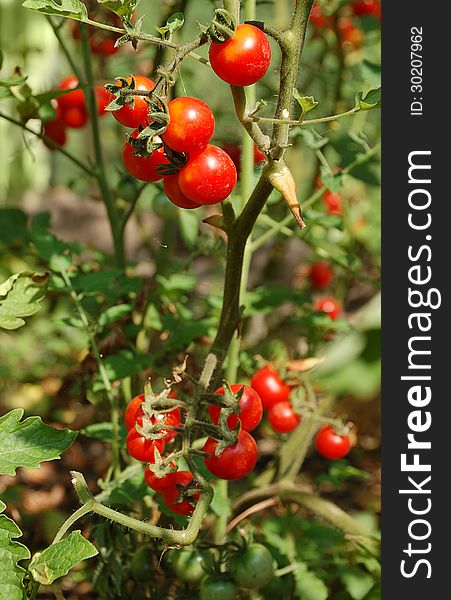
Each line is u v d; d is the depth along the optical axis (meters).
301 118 0.40
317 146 0.67
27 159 1.68
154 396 0.41
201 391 0.42
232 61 0.37
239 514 0.64
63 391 0.71
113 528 0.56
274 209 0.88
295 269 1.27
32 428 0.44
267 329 1.00
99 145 0.72
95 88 0.77
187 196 0.40
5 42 1.26
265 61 0.38
